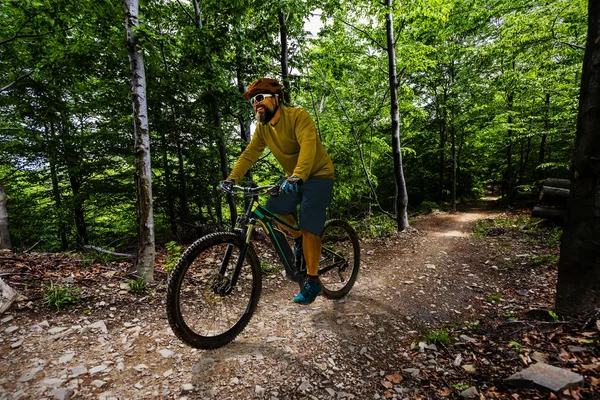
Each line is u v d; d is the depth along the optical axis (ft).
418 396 6.25
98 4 16.20
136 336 8.02
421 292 12.17
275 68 27.32
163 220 30.12
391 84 27.66
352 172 34.42
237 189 8.37
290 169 8.88
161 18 24.86
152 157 26.68
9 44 19.98
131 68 12.59
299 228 8.16
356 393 6.35
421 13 26.48
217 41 20.85
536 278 13.16
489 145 57.26
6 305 8.75
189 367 6.81
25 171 30.12
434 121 54.65
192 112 25.36
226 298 10.25
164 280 12.51
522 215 38.37
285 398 6.06
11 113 27.09
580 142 8.31
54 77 20.99
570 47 28.91
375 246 20.80
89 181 27.30
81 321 8.64
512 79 36.65
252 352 7.52
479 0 41.70
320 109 38.09
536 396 5.61
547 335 7.72
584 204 8.21
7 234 15.42
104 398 5.69
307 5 25.21
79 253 15.46
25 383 5.90
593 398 5.27
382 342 8.41
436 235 25.67
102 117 27.63
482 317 9.90
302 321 9.36
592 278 8.11
